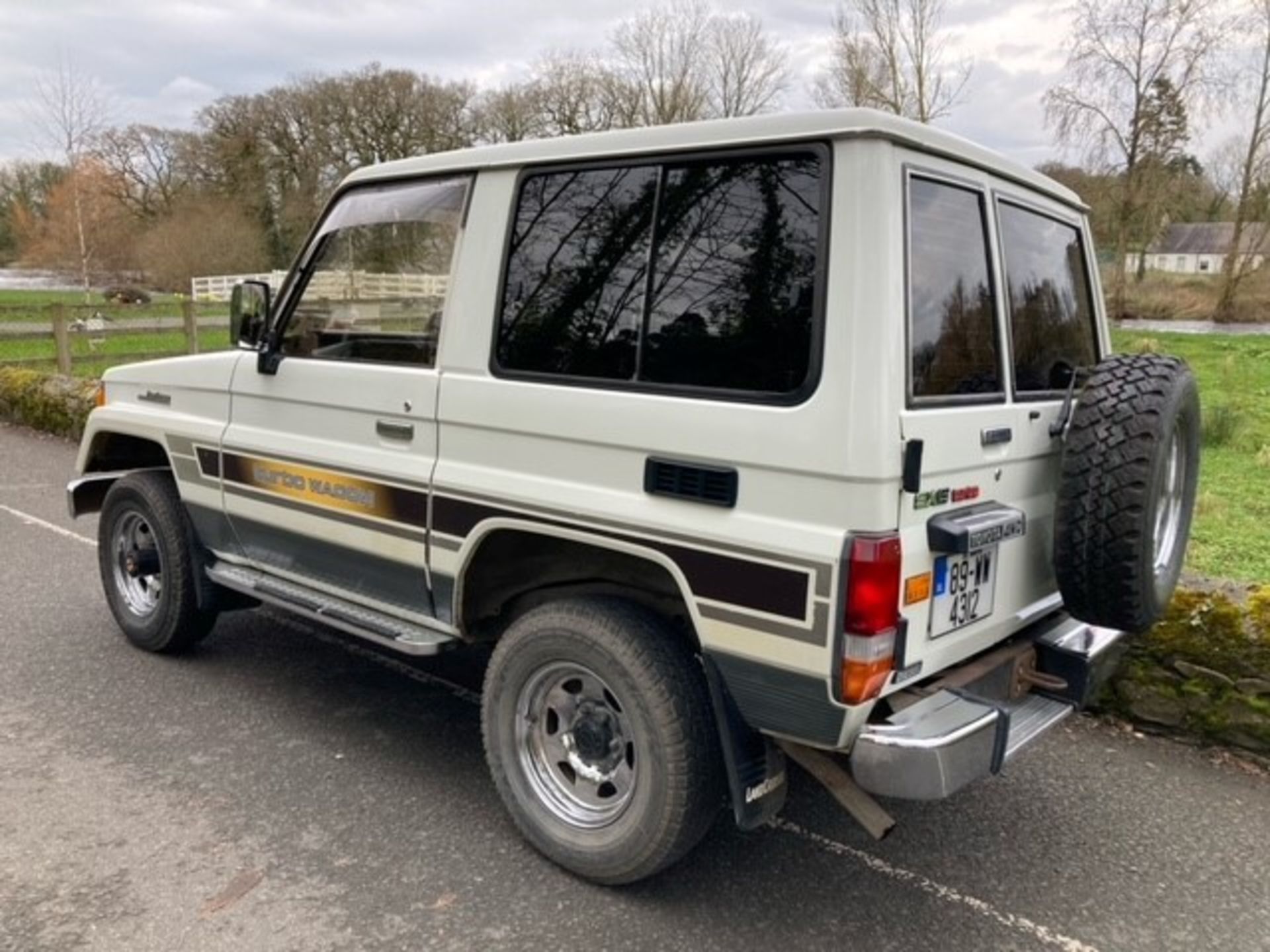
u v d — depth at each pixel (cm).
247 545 398
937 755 230
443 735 383
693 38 3494
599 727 289
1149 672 392
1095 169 2698
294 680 432
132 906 272
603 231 275
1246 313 2836
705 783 267
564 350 281
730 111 3497
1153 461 262
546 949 261
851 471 224
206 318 1678
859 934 271
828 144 232
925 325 242
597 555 286
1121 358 291
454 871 293
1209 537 625
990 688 278
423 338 318
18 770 345
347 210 347
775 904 283
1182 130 2606
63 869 288
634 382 265
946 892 292
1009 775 364
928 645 248
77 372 1342
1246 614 375
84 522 685
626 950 261
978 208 268
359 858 298
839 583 226
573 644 280
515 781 302
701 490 249
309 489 357
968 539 240
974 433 255
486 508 296
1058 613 316
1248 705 372
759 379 241
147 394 438
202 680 428
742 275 246
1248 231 2817
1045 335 311
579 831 288
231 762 355
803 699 239
